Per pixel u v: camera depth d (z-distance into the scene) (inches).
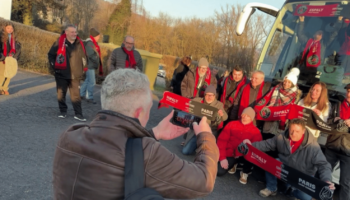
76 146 47.1
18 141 159.3
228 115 195.3
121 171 44.8
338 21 177.0
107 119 48.9
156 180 45.5
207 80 214.1
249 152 152.6
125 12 1002.7
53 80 362.3
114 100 50.2
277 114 161.9
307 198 140.8
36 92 278.8
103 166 44.8
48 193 117.3
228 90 198.8
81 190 45.3
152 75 464.8
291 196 159.0
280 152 148.9
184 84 216.2
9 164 133.0
